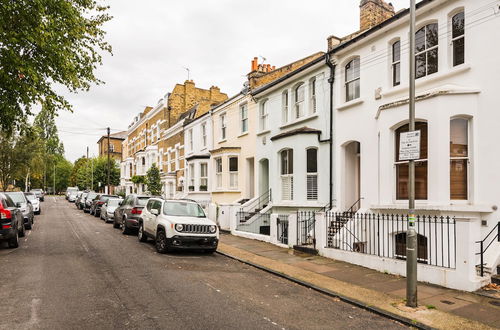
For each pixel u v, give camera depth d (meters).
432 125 9.48
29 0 10.10
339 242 11.23
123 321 5.58
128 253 11.64
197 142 26.64
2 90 11.34
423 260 9.69
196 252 12.34
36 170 38.22
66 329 5.22
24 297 6.70
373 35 12.34
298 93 16.62
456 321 5.86
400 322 5.95
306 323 5.77
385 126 10.90
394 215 10.48
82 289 7.31
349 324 5.81
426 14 10.61
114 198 23.73
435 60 10.54
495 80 8.80
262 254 11.77
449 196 9.17
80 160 87.00
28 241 13.84
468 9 9.45
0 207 11.54
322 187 14.62
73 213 30.11
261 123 19.38
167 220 11.84
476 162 9.05
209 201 22.91
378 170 11.97
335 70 14.33
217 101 31.83
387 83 11.95
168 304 6.47
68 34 11.53
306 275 8.93
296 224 12.71
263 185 19.20
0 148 34.00
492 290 7.41
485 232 8.72
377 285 8.03
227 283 8.16
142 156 40.47
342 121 13.77
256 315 6.05
